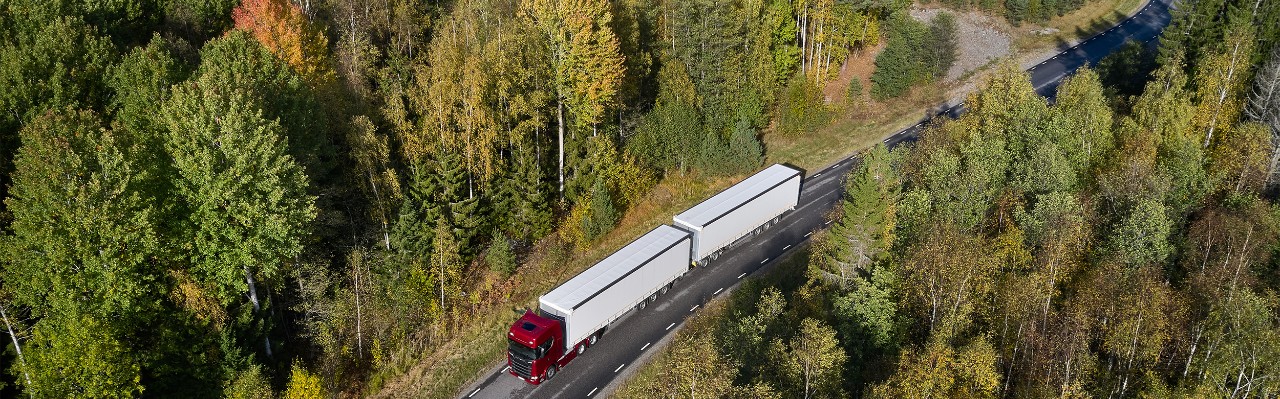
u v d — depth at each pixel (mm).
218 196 37531
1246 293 37000
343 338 45125
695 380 33344
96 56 46344
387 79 58031
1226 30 64188
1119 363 38844
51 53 44438
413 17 69938
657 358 45938
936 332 38562
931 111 82125
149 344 38344
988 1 103875
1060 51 95062
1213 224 45562
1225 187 51812
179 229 38312
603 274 47875
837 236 46188
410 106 52812
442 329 47969
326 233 47812
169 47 52031
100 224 34625
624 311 49062
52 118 36500
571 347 45531
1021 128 56062
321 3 68500
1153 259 44531
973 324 41812
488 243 55688
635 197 62469
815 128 77750
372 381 44250
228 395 38219
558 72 55062
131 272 36562
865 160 48250
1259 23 65875
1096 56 92812
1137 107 58531
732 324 44031
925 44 85875
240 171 37625
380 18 67625
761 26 74062
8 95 41469
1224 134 57438
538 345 42844
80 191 33938
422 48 69625
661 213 63000
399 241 46250
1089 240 46656
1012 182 51531
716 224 55031
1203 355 38094
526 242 56906
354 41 57688
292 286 47094
